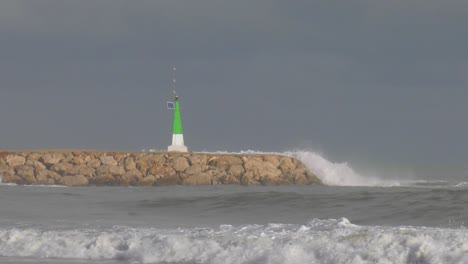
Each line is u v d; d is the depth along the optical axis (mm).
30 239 67750
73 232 69625
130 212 93500
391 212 84438
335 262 54344
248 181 144125
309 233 60812
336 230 61688
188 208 95625
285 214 88312
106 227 75000
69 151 155375
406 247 54656
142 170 148125
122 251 62531
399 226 70625
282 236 60375
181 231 67438
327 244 56969
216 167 146375
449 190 97375
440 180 155875
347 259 54250
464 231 58750
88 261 60812
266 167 145750
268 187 136000
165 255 60188
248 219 84500
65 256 63250
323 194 100188
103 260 61188
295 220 82688
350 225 65312
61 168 152125
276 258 56031
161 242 62281
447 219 78812
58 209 97125
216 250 59281
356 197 95375
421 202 88375
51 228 75000
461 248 53219
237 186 140250
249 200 97812
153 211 94188
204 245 60344
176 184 145500
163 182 146125
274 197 98375
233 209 93375
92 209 96938
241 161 146500
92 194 119750
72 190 131250
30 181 152250
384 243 55750
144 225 77375
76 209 97062
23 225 78500
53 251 64625
